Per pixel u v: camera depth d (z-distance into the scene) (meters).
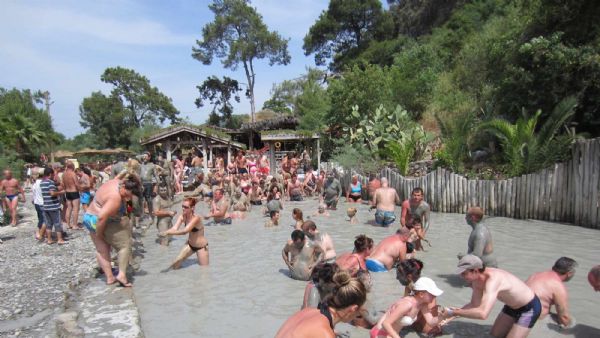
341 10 50.59
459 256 7.42
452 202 14.00
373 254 7.81
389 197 12.19
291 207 16.78
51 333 5.44
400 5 52.59
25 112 48.31
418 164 17.98
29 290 7.09
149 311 6.20
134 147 55.78
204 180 18.67
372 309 5.56
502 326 5.11
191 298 6.70
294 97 57.81
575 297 6.29
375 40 48.09
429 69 29.34
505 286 4.87
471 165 16.11
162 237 10.48
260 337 5.27
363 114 27.56
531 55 15.52
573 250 8.77
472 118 16.86
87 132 70.12
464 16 37.31
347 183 19.98
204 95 53.03
